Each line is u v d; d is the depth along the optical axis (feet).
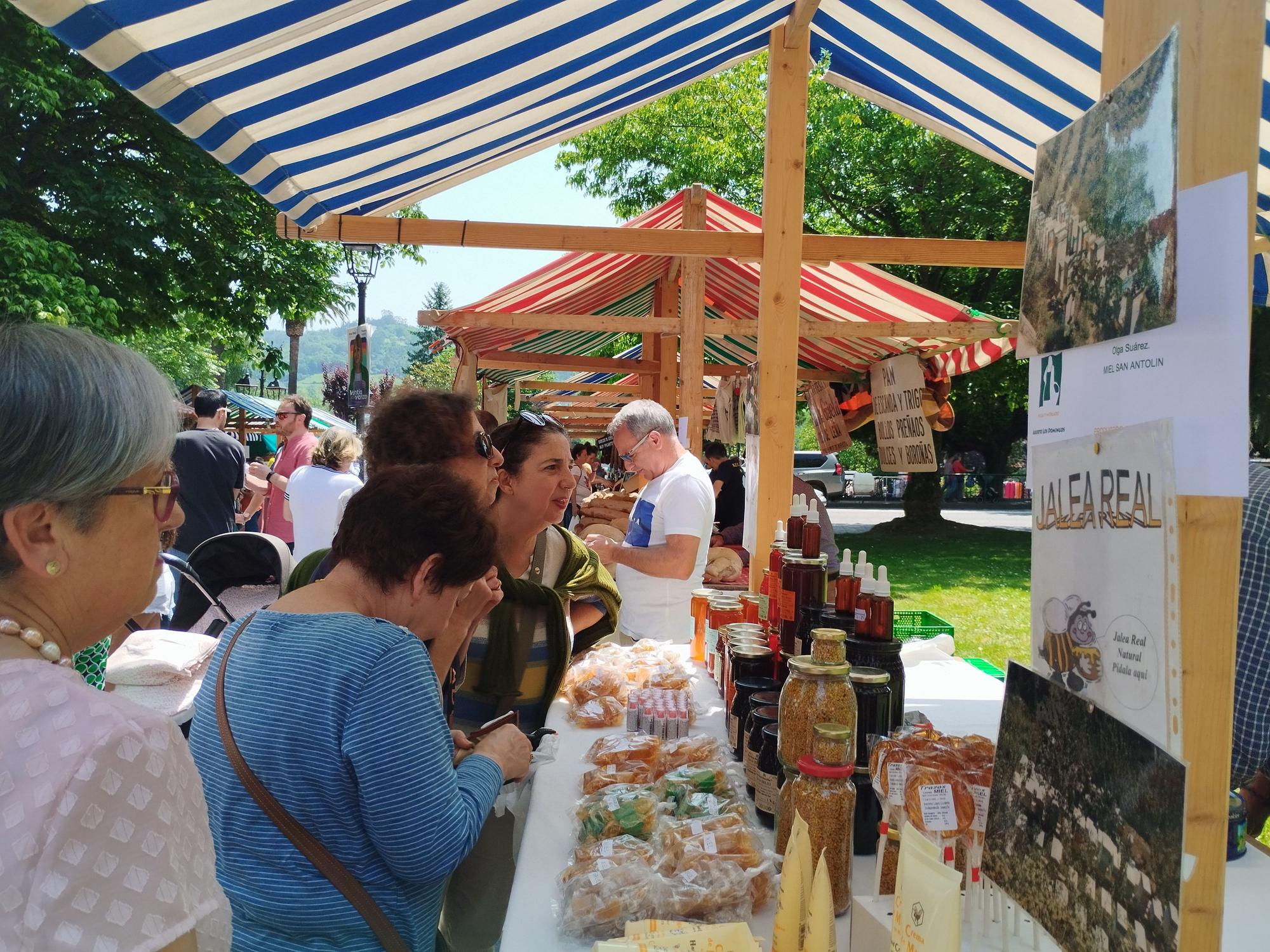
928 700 9.24
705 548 12.89
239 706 4.83
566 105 12.02
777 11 11.73
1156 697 3.15
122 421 2.97
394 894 4.81
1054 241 4.06
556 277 23.50
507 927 5.06
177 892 2.80
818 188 53.01
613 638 13.34
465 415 7.51
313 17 7.06
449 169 12.54
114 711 2.81
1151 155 3.24
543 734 7.88
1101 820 3.43
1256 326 46.44
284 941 4.69
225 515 19.95
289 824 4.67
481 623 8.16
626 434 12.96
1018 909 4.43
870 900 4.51
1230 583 3.07
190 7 6.33
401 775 4.63
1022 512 77.10
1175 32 3.08
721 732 8.14
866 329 20.17
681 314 20.43
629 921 4.75
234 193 43.62
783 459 12.46
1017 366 56.29
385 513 5.34
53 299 33.35
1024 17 9.18
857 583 6.91
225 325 47.42
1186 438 3.06
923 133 51.31
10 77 34.83
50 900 2.53
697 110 59.57
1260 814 7.80
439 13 7.86
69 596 3.05
